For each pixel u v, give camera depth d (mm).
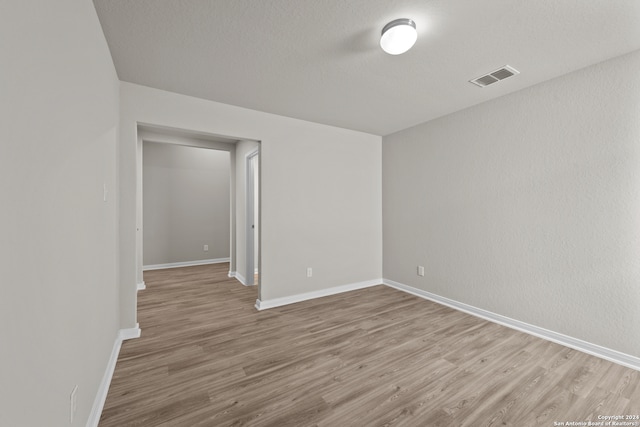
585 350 2209
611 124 2082
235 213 4852
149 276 4836
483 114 2900
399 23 1636
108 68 1881
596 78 2148
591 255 2189
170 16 1603
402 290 3898
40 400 836
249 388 1765
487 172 2875
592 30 1740
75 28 1166
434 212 3436
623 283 2037
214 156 6000
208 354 2184
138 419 1499
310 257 3547
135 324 2486
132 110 2461
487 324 2748
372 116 3336
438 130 3377
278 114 3260
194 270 5309
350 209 3904
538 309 2496
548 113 2420
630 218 2008
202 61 2109
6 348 662
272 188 3254
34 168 811
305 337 2477
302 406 1604
